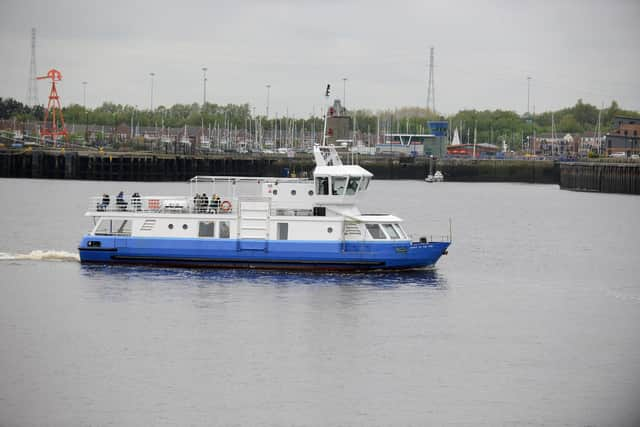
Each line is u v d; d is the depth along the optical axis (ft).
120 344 215.10
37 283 276.62
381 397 185.78
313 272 294.87
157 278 283.79
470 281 300.61
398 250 292.40
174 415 175.63
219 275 288.10
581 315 255.29
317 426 172.14
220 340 218.79
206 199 300.61
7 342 216.13
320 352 211.61
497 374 200.64
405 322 239.09
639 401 185.78
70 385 189.47
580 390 192.03
